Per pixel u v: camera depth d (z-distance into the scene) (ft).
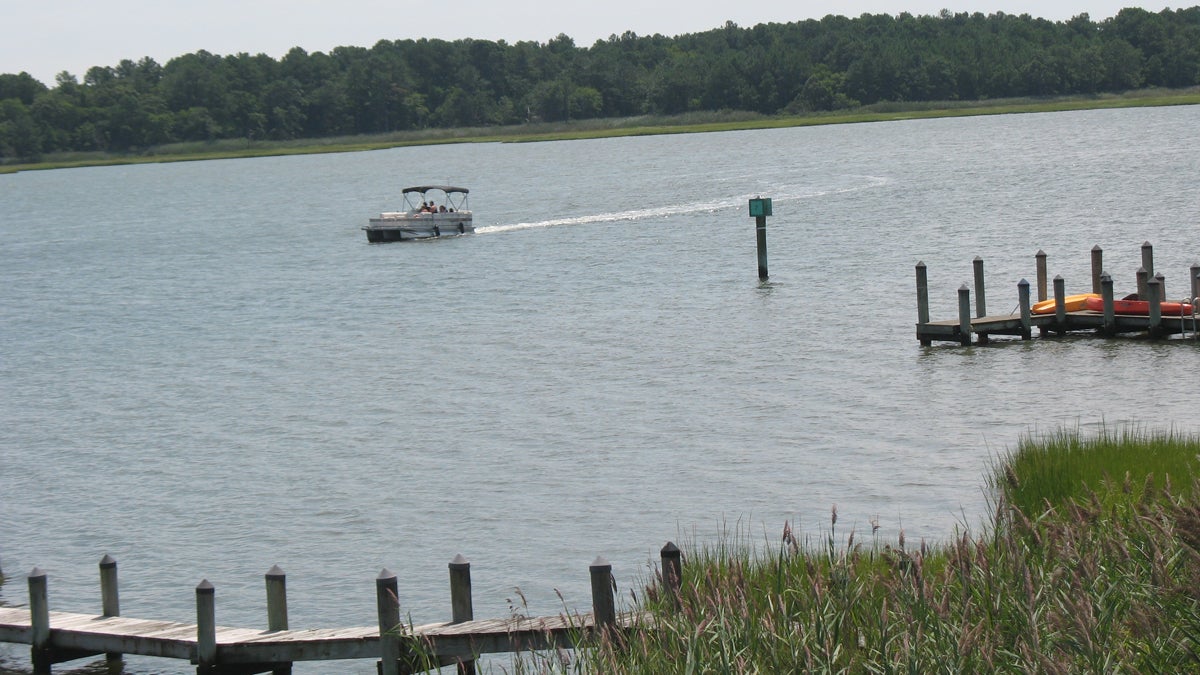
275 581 90.94
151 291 329.52
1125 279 246.68
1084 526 65.62
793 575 71.41
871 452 142.72
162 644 91.86
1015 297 238.48
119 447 169.89
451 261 347.15
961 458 137.59
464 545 121.49
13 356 247.50
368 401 187.11
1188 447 112.16
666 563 76.54
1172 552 61.00
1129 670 53.36
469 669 83.25
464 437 162.40
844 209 424.46
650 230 394.93
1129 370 169.48
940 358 188.03
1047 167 541.34
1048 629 56.95
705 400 173.47
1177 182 433.48
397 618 84.23
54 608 112.06
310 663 98.48
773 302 250.16
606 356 208.33
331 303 287.28
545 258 340.80
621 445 153.38
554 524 125.70
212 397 197.98
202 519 135.64
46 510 142.61
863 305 240.12
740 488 132.87
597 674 65.26
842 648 60.70
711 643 62.03
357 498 139.03
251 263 376.68
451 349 223.51
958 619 60.39
